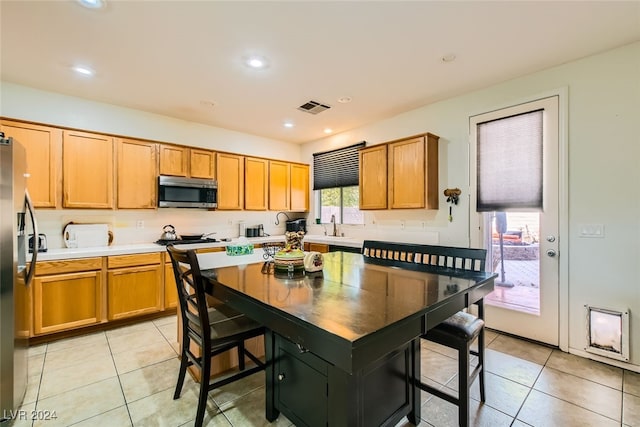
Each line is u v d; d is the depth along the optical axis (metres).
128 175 3.53
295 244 2.08
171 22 2.03
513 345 2.76
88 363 2.44
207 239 4.18
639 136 2.31
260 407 1.89
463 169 3.30
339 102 3.49
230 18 1.99
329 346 1.01
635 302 2.33
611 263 2.43
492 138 3.07
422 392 2.06
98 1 1.82
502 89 3.00
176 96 3.31
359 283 1.66
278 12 1.94
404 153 3.56
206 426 1.72
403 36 2.21
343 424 1.30
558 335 2.68
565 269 2.64
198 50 2.38
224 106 3.62
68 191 3.14
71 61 2.55
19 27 2.07
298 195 5.26
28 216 2.96
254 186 4.68
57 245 3.28
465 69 2.72
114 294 3.14
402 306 1.26
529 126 2.83
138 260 3.31
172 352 2.64
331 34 2.18
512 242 2.98
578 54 2.48
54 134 3.07
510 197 2.95
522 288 2.91
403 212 3.92
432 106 3.56
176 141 4.08
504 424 1.74
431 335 1.70
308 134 4.89
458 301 1.50
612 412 1.84
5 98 2.95
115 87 3.07
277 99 3.40
